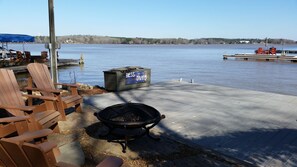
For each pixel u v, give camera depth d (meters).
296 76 27.69
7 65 22.81
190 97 8.12
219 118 5.86
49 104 4.70
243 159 3.85
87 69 31.17
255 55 49.62
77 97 5.71
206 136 4.74
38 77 5.61
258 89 19.98
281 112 6.45
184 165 3.66
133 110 4.57
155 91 9.16
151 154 3.99
